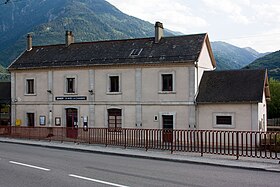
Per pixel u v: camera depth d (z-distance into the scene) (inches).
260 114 1090.1
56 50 1421.0
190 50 1163.3
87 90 1275.8
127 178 430.9
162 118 1162.6
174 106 1143.0
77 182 402.9
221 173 483.5
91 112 1267.2
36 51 1465.3
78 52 1355.8
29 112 1382.9
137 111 1193.4
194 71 1121.4
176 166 555.8
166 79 1166.3
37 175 452.8
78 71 1295.5
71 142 991.6
